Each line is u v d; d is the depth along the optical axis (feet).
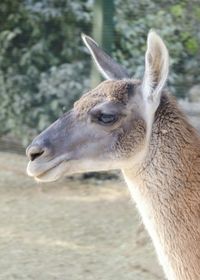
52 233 33.53
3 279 28.35
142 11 41.83
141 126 18.34
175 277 18.21
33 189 40.75
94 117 18.47
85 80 43.45
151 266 29.43
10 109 45.93
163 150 18.28
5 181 42.06
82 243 32.35
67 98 43.91
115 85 18.75
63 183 41.83
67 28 44.27
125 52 41.98
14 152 46.21
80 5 43.91
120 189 40.65
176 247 18.15
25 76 45.32
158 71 18.15
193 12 40.60
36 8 44.73
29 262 30.07
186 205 18.10
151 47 18.07
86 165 18.51
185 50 40.63
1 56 45.80
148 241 31.78
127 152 18.34
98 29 41.37
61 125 18.67
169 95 18.79
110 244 32.24
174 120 18.40
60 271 29.19
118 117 18.38
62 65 44.09
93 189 40.78
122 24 41.75
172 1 41.11
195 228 18.03
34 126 45.21
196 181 18.16
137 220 35.06
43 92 44.57
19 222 34.96
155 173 18.28
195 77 40.52
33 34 45.16
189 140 18.38
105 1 41.14
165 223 18.21
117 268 29.48
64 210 36.91
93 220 35.35
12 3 45.37
